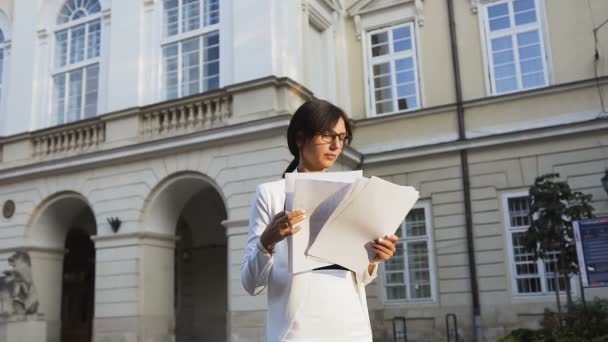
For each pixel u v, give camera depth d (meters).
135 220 13.39
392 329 13.97
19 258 13.84
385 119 14.94
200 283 17.08
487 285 13.16
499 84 14.16
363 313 2.25
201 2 14.26
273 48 12.64
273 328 2.20
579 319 9.96
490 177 13.55
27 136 15.44
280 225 2.09
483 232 13.41
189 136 12.87
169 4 14.66
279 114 12.06
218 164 12.66
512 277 13.01
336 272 2.23
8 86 16.59
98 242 13.67
